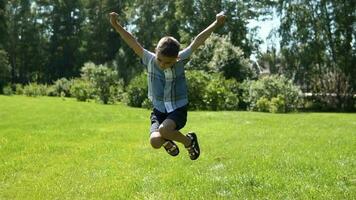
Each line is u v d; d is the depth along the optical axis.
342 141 16.53
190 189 9.62
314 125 23.27
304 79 54.81
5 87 63.59
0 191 10.00
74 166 12.41
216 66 45.81
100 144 16.31
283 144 15.88
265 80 41.06
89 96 51.12
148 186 10.02
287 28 54.91
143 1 79.00
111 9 89.06
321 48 53.94
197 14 69.75
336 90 54.22
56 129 21.22
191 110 38.59
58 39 91.81
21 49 90.06
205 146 15.66
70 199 9.31
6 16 84.44
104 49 90.06
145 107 39.47
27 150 14.88
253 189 9.53
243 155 13.55
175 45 5.87
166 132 5.89
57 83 64.81
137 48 6.15
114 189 9.88
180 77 6.14
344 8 53.72
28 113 30.44
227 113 31.42
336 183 9.96
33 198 9.43
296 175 10.70
